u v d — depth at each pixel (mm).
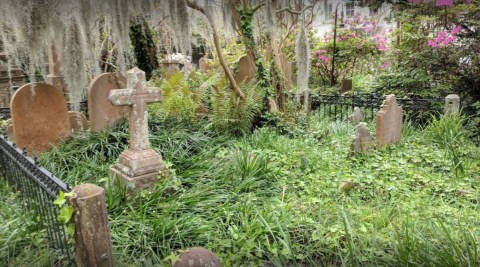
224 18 5902
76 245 2525
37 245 3082
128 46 5176
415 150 5770
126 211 3773
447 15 7512
